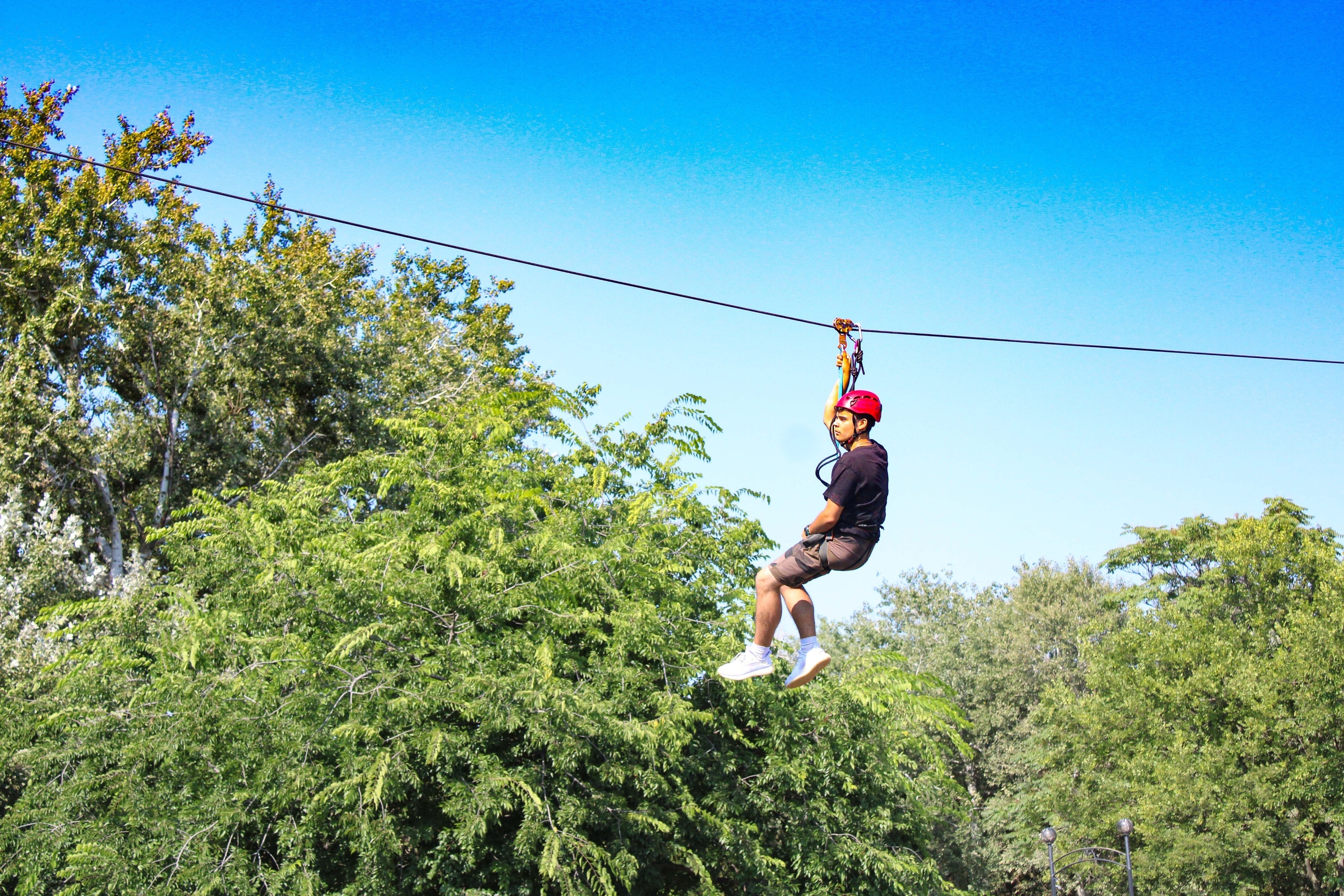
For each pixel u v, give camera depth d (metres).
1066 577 53.66
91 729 12.96
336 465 17.22
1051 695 34.00
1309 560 32.84
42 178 27.69
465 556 13.67
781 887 14.39
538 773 12.71
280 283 28.41
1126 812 29.84
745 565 17.73
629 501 17.58
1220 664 29.77
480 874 12.43
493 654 13.34
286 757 11.85
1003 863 38.44
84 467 27.58
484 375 31.80
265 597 13.95
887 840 16.36
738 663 5.54
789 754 15.43
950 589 54.47
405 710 11.82
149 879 11.44
